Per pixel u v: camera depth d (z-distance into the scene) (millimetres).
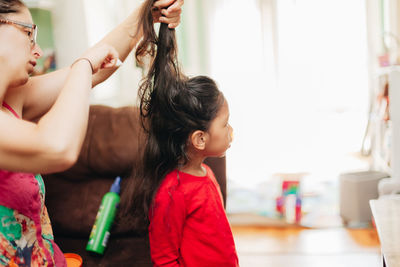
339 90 3102
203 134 864
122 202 1431
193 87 869
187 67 2912
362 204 2375
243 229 2523
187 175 912
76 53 2906
